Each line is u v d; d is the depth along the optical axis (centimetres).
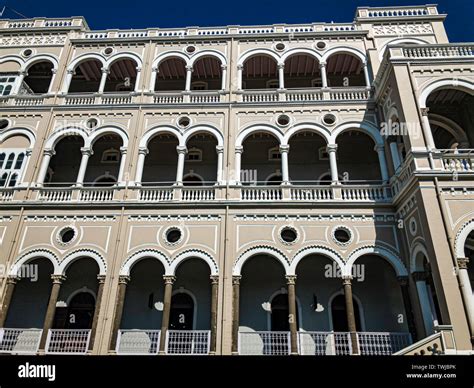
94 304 1942
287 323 1872
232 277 1708
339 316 1881
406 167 1666
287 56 2347
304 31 2459
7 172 2041
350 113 2095
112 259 1773
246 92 2217
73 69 2411
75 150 2342
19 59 2466
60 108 2209
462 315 1284
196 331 1633
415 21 2434
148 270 1983
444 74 1756
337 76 2556
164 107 2177
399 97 1727
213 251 1770
